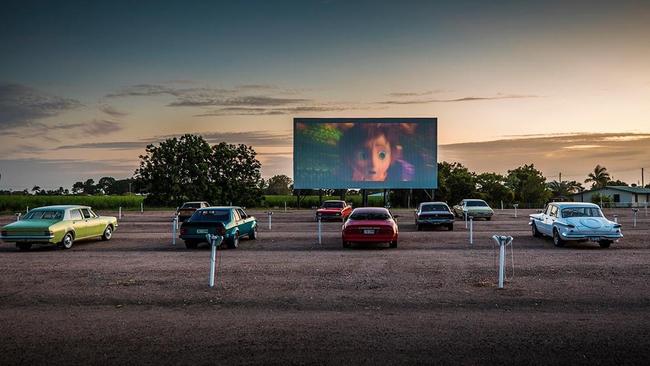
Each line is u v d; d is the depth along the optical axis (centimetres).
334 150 5144
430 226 2864
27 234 1828
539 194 8025
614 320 855
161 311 935
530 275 1267
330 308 950
